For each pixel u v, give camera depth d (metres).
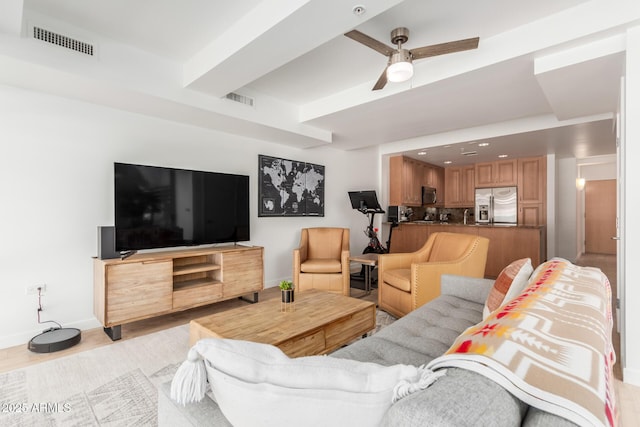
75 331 2.62
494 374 0.63
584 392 0.57
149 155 3.29
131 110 3.09
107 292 2.58
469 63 2.50
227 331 1.88
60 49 2.25
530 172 6.20
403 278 3.04
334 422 0.67
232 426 0.82
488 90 3.03
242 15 2.18
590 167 8.41
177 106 2.97
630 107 1.97
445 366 0.71
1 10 1.80
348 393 0.67
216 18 2.21
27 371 2.12
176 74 2.84
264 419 0.70
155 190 3.06
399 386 0.66
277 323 2.01
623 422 1.66
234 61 2.40
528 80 2.79
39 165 2.65
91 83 2.46
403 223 6.26
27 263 2.60
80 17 2.21
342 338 2.19
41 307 2.66
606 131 4.21
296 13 1.82
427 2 2.00
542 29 2.17
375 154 6.30
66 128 2.77
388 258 3.46
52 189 2.71
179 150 3.52
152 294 2.83
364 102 3.27
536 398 0.58
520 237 5.03
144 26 2.32
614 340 2.68
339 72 3.01
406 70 2.12
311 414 0.68
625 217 2.02
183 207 3.28
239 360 0.74
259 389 0.70
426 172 6.98
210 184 3.53
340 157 5.61
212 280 3.46
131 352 2.41
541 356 0.68
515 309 0.95
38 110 2.63
